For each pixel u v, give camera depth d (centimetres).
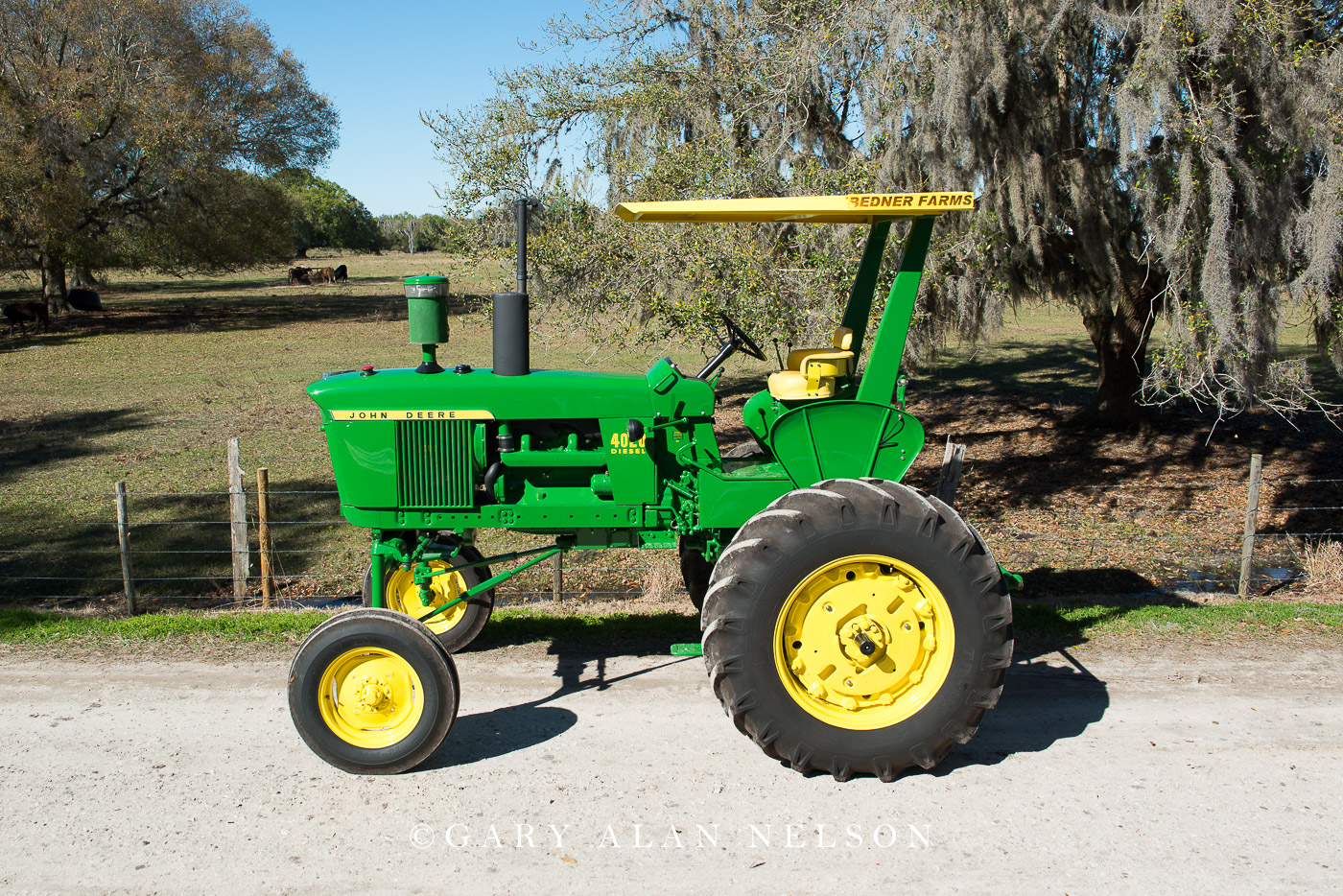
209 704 438
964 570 355
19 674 473
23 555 758
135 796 354
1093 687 449
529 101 923
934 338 891
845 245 711
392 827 333
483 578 498
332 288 4144
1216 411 1268
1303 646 498
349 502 419
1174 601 607
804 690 367
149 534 818
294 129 3136
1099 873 302
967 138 740
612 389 411
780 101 838
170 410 1412
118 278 4728
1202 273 668
